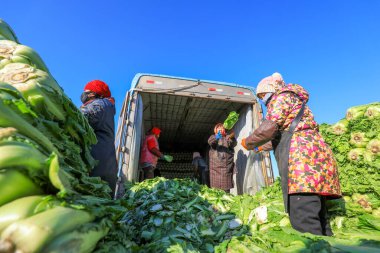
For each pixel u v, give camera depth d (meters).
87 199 1.18
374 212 2.97
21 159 0.94
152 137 6.50
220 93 6.22
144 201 3.10
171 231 2.31
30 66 1.49
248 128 6.38
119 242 1.34
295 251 1.68
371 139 3.40
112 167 2.94
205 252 2.16
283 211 2.80
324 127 4.20
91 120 2.88
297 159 2.31
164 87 5.90
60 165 1.22
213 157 6.34
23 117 1.17
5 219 0.84
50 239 0.83
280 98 2.51
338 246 1.66
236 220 2.85
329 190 2.24
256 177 5.65
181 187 3.54
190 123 9.20
